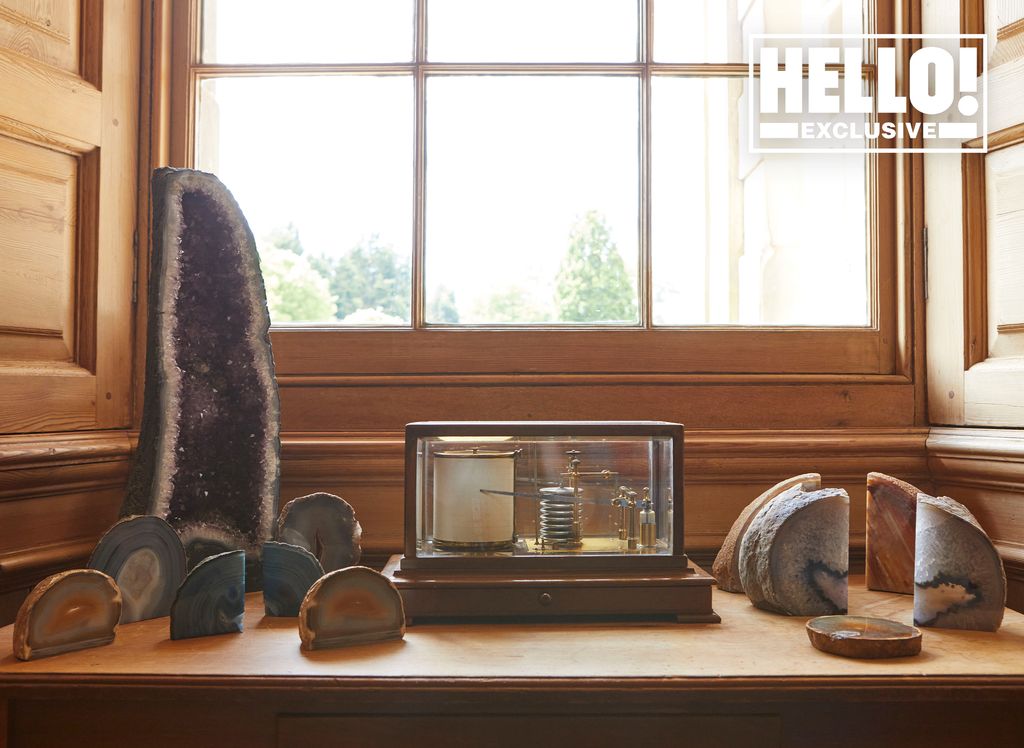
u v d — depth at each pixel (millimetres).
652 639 1000
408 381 1422
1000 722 916
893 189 1480
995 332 1327
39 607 920
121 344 1361
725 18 1509
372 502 1380
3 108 1134
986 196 1347
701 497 1393
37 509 1172
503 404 1427
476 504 1114
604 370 1452
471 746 899
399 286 1490
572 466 1120
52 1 1248
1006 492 1266
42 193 1222
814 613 1102
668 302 1490
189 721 896
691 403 1435
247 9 1498
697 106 1505
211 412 1205
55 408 1217
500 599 1064
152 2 1434
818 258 1507
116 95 1353
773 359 1466
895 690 864
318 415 1427
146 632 1028
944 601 1043
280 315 1496
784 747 910
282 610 1110
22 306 1182
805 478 1230
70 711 895
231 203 1237
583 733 899
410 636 1014
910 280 1455
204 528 1193
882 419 1444
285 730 896
